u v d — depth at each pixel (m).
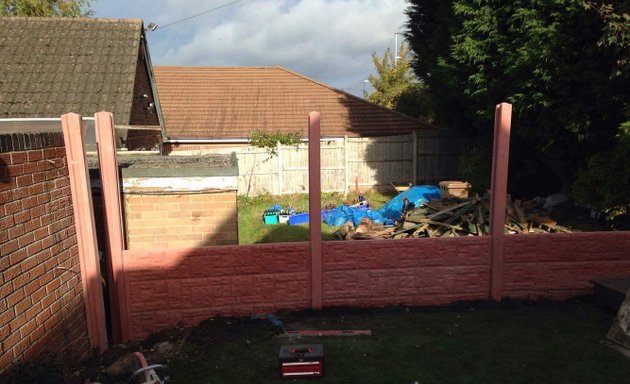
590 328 5.59
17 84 11.03
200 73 23.22
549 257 6.46
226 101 20.83
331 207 14.59
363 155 17.47
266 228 12.24
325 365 4.78
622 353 4.96
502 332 5.50
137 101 12.70
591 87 8.49
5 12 19.38
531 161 11.98
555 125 9.45
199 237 6.35
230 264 5.89
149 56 14.02
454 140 17.64
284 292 6.07
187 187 6.22
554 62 8.67
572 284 6.53
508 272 6.45
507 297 6.49
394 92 31.30
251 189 16.94
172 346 5.25
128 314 5.71
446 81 12.80
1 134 3.62
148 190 6.16
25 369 3.69
